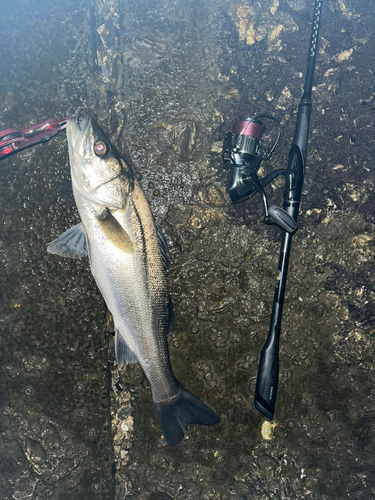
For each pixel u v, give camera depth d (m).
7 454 0.63
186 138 0.68
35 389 0.64
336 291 0.70
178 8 0.70
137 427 0.67
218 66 0.70
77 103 0.65
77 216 0.65
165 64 0.69
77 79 0.66
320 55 0.72
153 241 0.59
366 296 0.69
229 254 0.68
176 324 0.67
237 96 0.70
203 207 0.68
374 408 0.68
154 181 0.67
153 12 0.70
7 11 0.65
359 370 0.69
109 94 0.68
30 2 0.65
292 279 0.69
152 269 0.59
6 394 0.64
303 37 0.72
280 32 0.71
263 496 0.67
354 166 0.71
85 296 0.65
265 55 0.71
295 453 0.67
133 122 0.68
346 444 0.68
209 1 0.71
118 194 0.57
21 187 0.64
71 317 0.65
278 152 0.70
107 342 0.67
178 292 0.67
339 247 0.70
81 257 0.64
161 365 0.61
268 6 0.72
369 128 0.71
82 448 0.65
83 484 0.64
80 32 0.66
